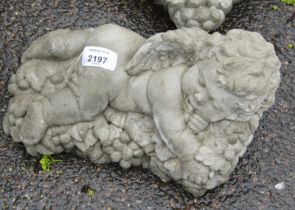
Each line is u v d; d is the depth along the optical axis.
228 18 1.12
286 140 1.03
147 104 0.92
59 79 0.96
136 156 0.96
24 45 1.07
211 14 1.04
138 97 0.92
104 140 0.95
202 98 0.86
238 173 1.00
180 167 0.93
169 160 0.93
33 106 0.95
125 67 0.92
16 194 0.97
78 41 0.96
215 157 0.90
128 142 0.95
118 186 0.98
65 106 0.93
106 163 0.99
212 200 0.98
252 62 0.83
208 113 0.87
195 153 0.90
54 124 0.95
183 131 0.90
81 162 0.99
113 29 0.93
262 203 0.98
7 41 1.07
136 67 0.91
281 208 0.98
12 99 0.99
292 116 1.05
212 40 0.86
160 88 0.89
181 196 0.98
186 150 0.90
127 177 0.98
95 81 0.92
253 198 0.99
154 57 0.91
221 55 0.84
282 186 1.00
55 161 0.99
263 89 0.83
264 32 1.11
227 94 0.84
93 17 1.11
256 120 0.90
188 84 0.87
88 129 0.95
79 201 0.97
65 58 0.97
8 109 0.98
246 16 1.12
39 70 0.98
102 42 0.92
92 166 0.99
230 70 0.83
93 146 0.96
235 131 0.89
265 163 1.01
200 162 0.90
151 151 0.95
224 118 0.88
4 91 1.03
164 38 0.88
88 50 0.92
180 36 0.88
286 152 1.02
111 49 0.92
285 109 1.05
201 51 0.87
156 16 1.11
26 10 1.10
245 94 0.83
